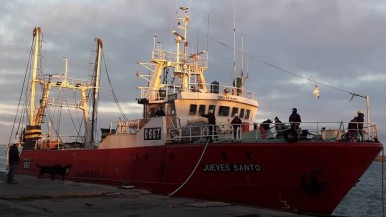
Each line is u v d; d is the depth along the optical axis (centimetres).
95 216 1151
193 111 2320
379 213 3027
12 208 1222
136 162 2225
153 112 2523
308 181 1672
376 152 1661
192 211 1284
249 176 1775
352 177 1648
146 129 2203
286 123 1739
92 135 3234
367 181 6756
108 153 2428
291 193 1714
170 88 2661
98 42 3469
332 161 1633
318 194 1678
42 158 3102
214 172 1862
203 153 1891
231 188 1817
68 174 2727
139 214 1202
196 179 1919
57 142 3203
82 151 2647
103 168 2445
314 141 1661
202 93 2325
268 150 1719
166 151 2059
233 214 1238
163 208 1329
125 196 1603
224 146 1825
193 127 2036
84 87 3528
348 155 1617
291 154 1678
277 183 1725
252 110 2534
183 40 2697
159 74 2666
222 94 2372
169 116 2375
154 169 2112
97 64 3428
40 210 1213
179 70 2659
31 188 1781
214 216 1195
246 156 1770
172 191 2008
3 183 2011
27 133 3434
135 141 2262
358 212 3070
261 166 1742
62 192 1622
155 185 2091
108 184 2383
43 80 3491
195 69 2694
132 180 2227
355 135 1706
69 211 1220
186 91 2394
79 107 3525
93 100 3338
